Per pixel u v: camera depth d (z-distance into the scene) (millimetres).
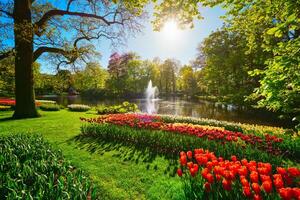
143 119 13266
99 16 16094
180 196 3869
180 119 14570
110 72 65562
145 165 6109
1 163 4496
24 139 6539
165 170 5719
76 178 4188
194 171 3656
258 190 2830
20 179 3689
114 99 58781
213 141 6715
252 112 27188
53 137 9617
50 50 16484
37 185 3580
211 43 30078
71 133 10430
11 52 13898
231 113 28391
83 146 8125
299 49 3930
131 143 8367
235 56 24641
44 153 5379
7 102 27797
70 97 67250
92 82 22562
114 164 6211
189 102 47344
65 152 7359
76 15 16156
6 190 3467
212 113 28875
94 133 9586
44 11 18609
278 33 3568
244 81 26453
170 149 7270
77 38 17766
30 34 12156
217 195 3246
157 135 7758
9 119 15203
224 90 27266
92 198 3584
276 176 3104
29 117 16203
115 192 4543
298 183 3625
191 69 66625
